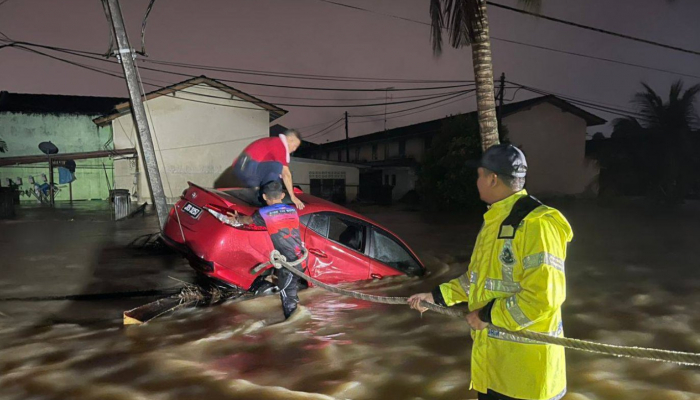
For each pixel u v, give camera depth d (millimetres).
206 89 28406
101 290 6859
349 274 6824
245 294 6234
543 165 34156
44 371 4004
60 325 5199
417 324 5160
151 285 7164
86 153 27328
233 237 6016
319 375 3949
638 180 34312
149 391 3658
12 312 5727
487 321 2209
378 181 35594
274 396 3564
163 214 10711
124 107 27219
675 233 14125
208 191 6438
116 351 4445
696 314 5461
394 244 7363
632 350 1892
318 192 32906
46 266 8586
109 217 20031
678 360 1809
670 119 33844
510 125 33156
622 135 35500
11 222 17484
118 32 10508
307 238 6562
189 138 28297
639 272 7871
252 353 4410
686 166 32656
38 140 36656
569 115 34688
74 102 39438
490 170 2346
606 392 3611
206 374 3947
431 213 24203
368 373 3979
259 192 6438
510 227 2225
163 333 4918
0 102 37188
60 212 23266
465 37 10258
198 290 6207
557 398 2234
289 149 6531
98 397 3561
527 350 2197
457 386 3740
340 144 50688
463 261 9156
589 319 5297
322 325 5145
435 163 27094
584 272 7887
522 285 2127
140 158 27469
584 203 30641
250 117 29375
